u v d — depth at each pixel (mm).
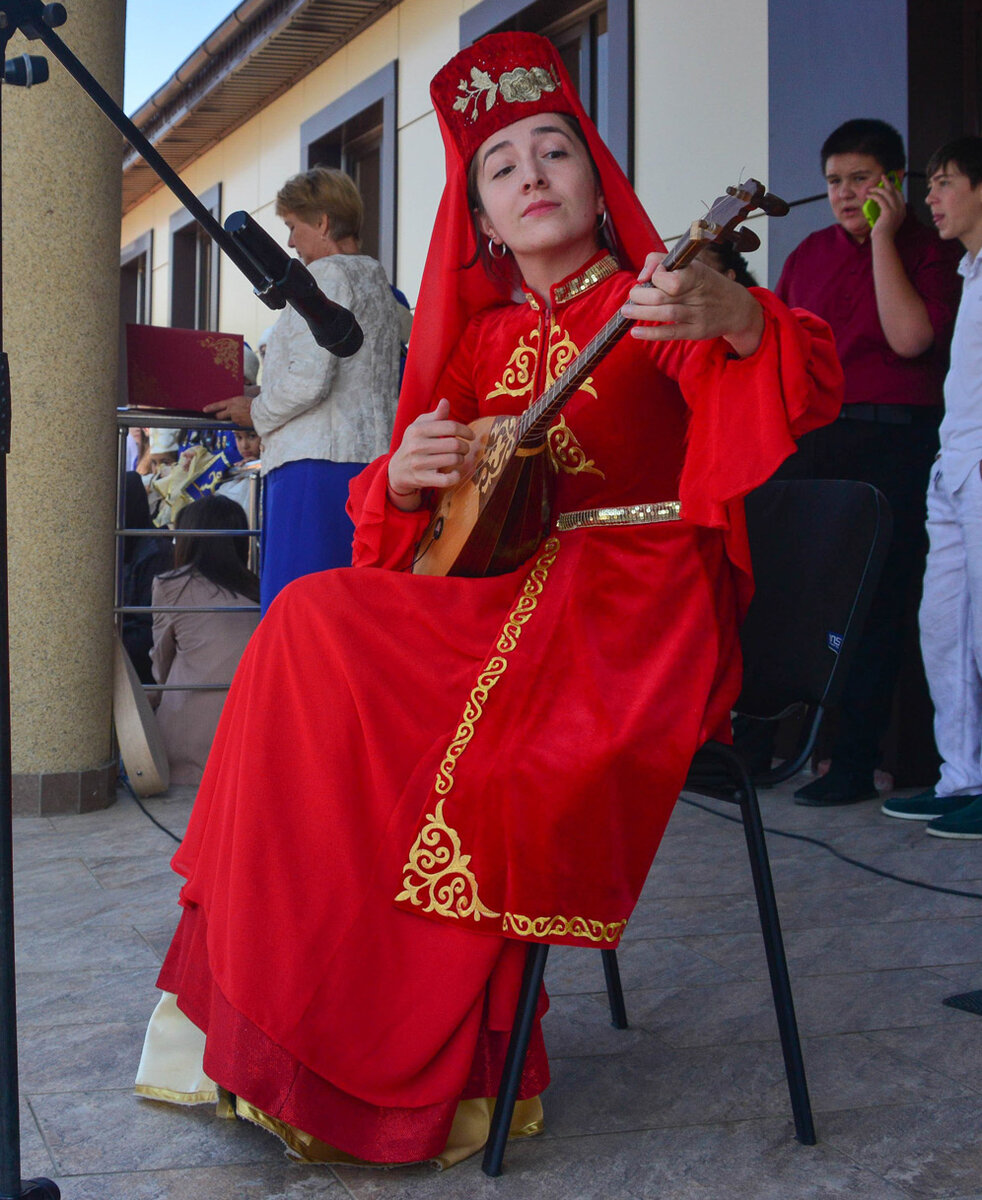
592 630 1770
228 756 1852
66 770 3996
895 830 3727
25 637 3961
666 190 5602
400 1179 1676
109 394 4090
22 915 2885
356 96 8234
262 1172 1702
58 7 1515
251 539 5559
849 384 4203
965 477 3713
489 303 2125
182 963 1916
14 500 3951
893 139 4137
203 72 9547
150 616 5137
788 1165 1711
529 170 1909
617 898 1668
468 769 1692
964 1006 2295
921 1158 1731
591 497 1920
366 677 1763
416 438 1927
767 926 1804
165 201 12117
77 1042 2146
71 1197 1634
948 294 4152
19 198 3908
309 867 1698
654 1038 2176
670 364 1810
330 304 1919
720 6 5215
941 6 4316
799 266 4410
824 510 1948
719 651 1768
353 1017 1655
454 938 1672
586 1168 1702
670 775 1664
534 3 6457
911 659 4363
